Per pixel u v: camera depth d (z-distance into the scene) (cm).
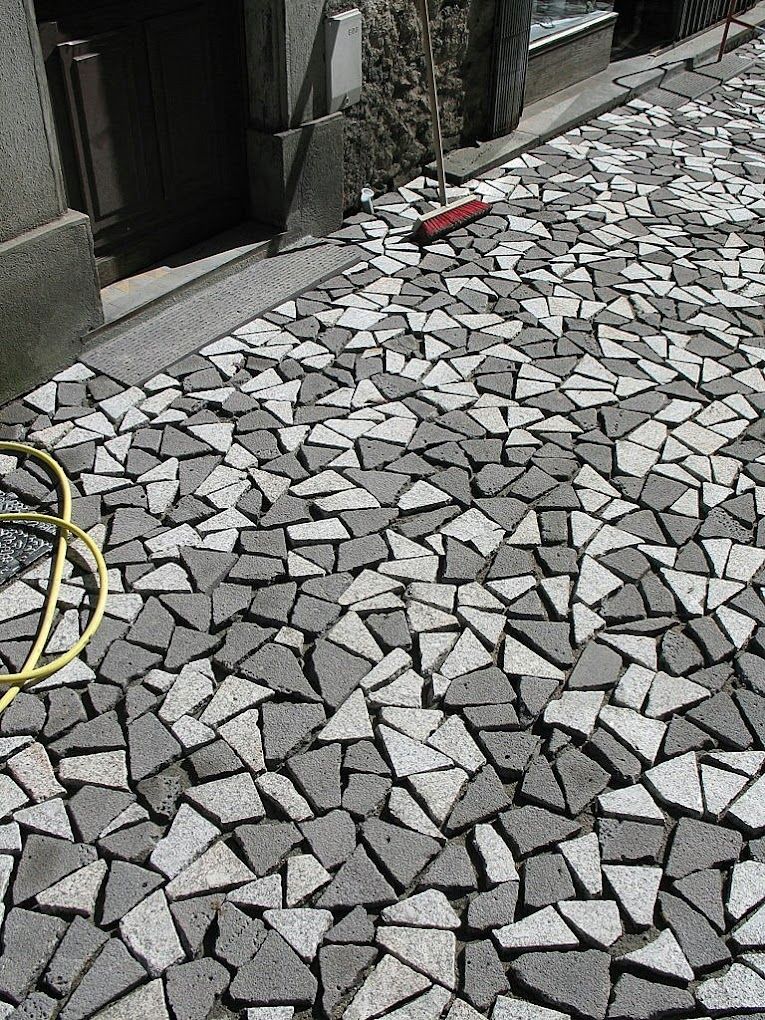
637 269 587
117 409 459
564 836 299
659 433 459
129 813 299
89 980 260
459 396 477
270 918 275
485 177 692
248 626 360
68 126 473
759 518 414
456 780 312
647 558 394
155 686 336
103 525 400
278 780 310
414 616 365
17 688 332
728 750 325
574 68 833
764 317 548
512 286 564
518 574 384
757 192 688
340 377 485
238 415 460
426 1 575
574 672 347
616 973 268
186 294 534
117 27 475
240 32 533
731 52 966
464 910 281
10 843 290
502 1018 256
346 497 416
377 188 655
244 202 588
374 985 262
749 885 287
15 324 448
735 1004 260
